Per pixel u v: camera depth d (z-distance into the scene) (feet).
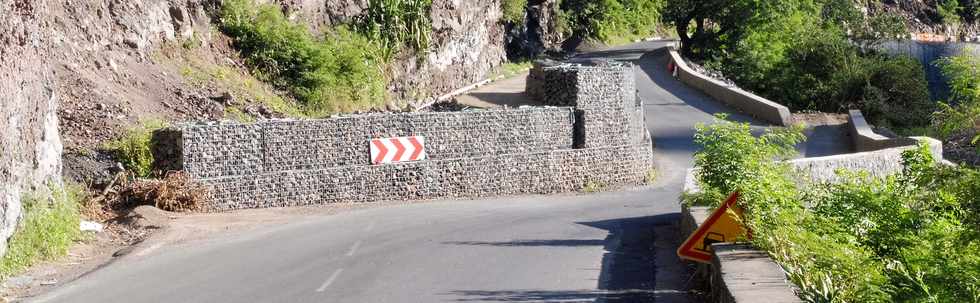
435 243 49.80
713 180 44.65
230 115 82.84
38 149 49.49
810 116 127.65
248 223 57.72
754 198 34.22
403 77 124.36
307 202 66.23
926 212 33.19
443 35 140.36
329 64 103.76
